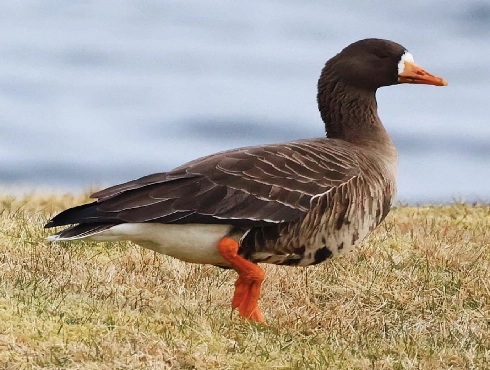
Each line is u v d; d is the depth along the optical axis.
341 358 11.72
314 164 13.02
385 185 13.82
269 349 11.70
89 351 10.79
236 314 13.03
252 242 12.62
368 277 14.71
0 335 10.88
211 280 14.39
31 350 10.70
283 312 13.38
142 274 14.21
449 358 11.95
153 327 11.79
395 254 15.83
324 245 13.00
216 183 12.48
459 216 19.09
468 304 14.17
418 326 13.23
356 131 14.80
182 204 12.27
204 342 11.54
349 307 13.65
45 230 15.79
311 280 14.60
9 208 17.75
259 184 12.57
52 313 11.81
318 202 12.75
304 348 11.88
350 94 14.94
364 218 13.35
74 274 13.70
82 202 20.06
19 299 12.02
